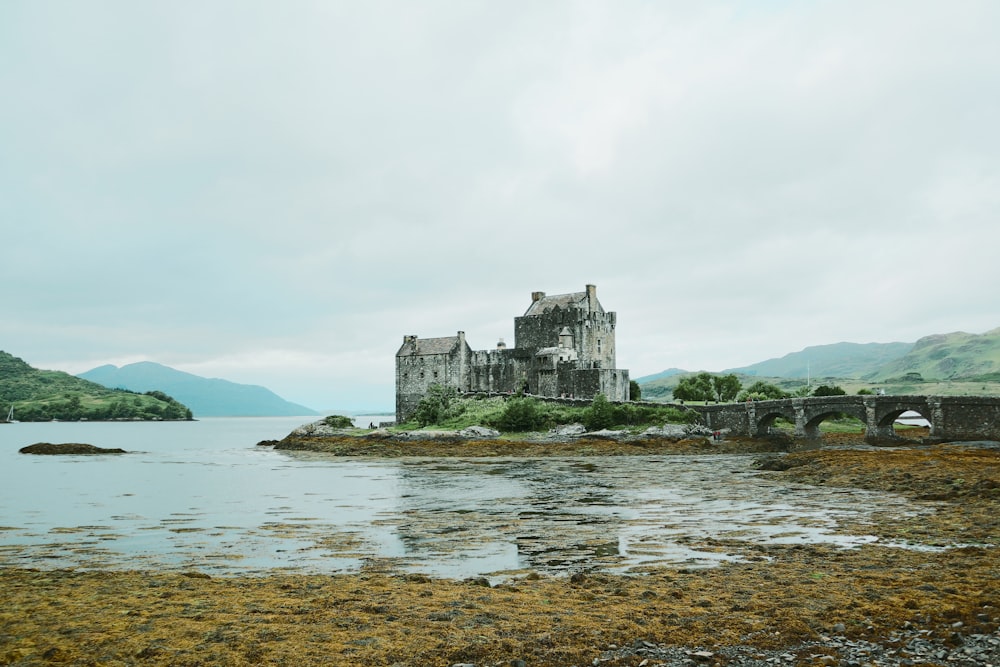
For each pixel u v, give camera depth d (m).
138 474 76.00
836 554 27.27
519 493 53.50
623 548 30.88
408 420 142.12
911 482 49.03
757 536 32.91
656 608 19.97
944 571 23.42
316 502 49.47
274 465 88.62
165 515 43.47
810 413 98.00
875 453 64.06
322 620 18.95
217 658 16.06
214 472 78.12
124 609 20.14
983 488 42.66
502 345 142.62
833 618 18.58
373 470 78.38
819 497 47.03
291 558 29.88
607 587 22.86
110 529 38.12
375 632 17.89
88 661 15.94
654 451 95.19
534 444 98.38
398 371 145.88
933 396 86.69
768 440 98.25
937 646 16.41
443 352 140.12
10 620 19.12
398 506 46.72
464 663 15.88
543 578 24.64
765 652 16.39
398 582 23.98
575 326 133.88
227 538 34.97
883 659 15.77
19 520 41.72
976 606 18.95
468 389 139.38
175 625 18.53
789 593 21.23
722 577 23.91
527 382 133.25
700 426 103.88
